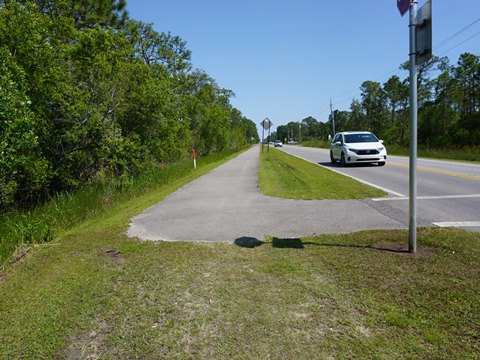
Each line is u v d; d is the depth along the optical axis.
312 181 12.55
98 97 14.40
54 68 11.48
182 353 2.78
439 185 10.92
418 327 2.96
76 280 4.14
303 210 7.59
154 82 17.78
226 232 6.03
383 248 4.84
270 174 14.95
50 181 12.75
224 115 42.34
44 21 11.59
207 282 3.98
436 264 4.18
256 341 2.88
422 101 55.78
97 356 2.80
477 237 5.15
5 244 5.76
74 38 14.06
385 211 7.32
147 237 5.85
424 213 7.09
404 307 3.27
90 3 18.80
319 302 3.44
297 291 3.68
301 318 3.19
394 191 9.91
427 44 4.20
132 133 16.67
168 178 15.28
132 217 7.37
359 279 3.88
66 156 12.62
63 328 3.17
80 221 8.01
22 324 3.24
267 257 4.70
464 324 2.97
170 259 4.74
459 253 4.52
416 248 4.79
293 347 2.79
